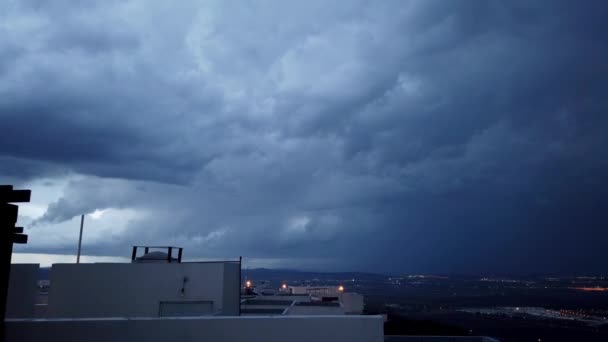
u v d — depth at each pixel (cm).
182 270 1372
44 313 1373
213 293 1364
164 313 1340
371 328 512
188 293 1355
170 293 1351
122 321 494
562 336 6538
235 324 502
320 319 511
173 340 494
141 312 1334
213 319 502
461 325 7144
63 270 1352
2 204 493
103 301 1336
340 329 509
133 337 492
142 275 1358
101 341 488
